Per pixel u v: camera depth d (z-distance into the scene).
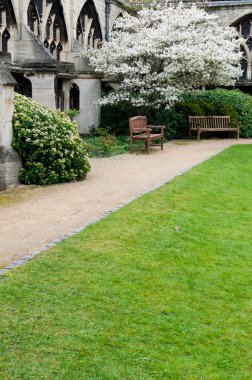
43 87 17.19
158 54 18.44
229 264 6.71
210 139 20.14
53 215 8.04
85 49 21.06
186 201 9.12
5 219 7.86
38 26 19.34
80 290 5.36
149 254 6.55
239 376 4.45
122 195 9.38
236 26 27.22
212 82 19.91
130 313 5.08
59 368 4.16
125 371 4.24
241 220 8.62
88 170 11.14
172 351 4.62
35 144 10.30
